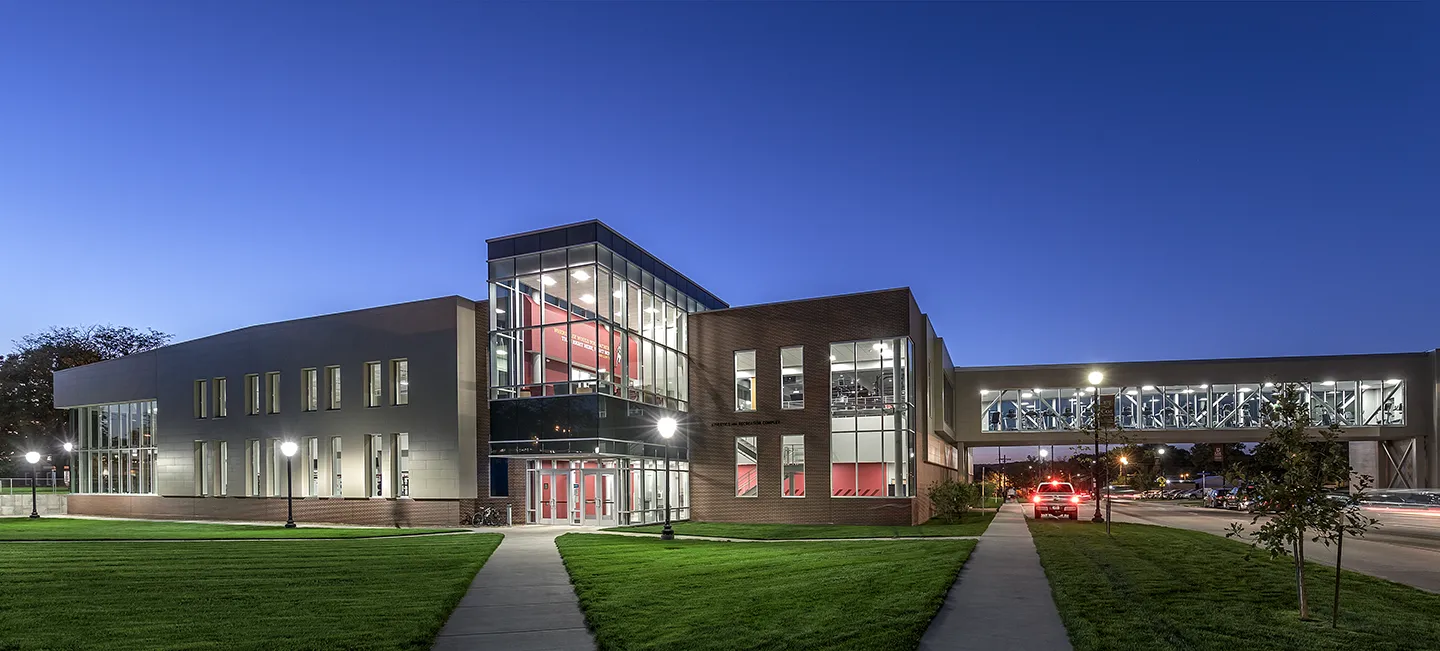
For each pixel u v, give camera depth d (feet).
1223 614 38.14
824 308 124.47
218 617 39.96
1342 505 35.86
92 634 35.83
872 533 96.78
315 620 39.19
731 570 56.24
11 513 167.73
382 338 125.59
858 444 120.26
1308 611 38.78
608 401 109.81
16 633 36.04
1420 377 168.86
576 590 49.52
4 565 58.85
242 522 133.69
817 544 79.00
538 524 117.08
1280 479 37.91
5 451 248.93
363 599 45.39
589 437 107.24
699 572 55.52
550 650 34.27
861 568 55.26
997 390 184.85
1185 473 436.35
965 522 120.98
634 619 39.27
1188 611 38.83
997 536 83.71
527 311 115.65
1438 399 165.58
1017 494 291.99
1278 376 174.29
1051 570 53.42
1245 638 33.30
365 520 123.03
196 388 145.28
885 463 118.42
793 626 36.22
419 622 38.68
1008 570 54.80
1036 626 36.78
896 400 118.83
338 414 128.06
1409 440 171.32
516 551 74.08
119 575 54.13
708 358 130.93
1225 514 157.07
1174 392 178.81
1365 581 48.93
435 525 117.80
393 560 64.49
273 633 36.17
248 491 136.56
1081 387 181.88
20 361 251.60
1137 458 344.08
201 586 49.85
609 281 113.09
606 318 111.45
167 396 148.97
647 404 119.34
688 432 129.90
